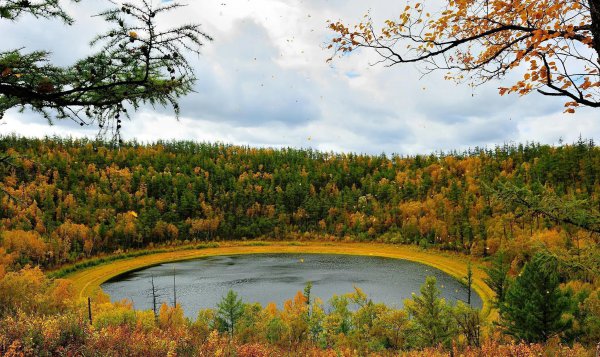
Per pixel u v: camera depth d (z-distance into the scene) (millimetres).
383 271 103812
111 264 120000
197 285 89188
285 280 93375
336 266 112125
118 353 10039
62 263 115750
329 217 175750
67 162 194250
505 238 101188
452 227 128625
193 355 10938
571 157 136500
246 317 48156
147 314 31422
